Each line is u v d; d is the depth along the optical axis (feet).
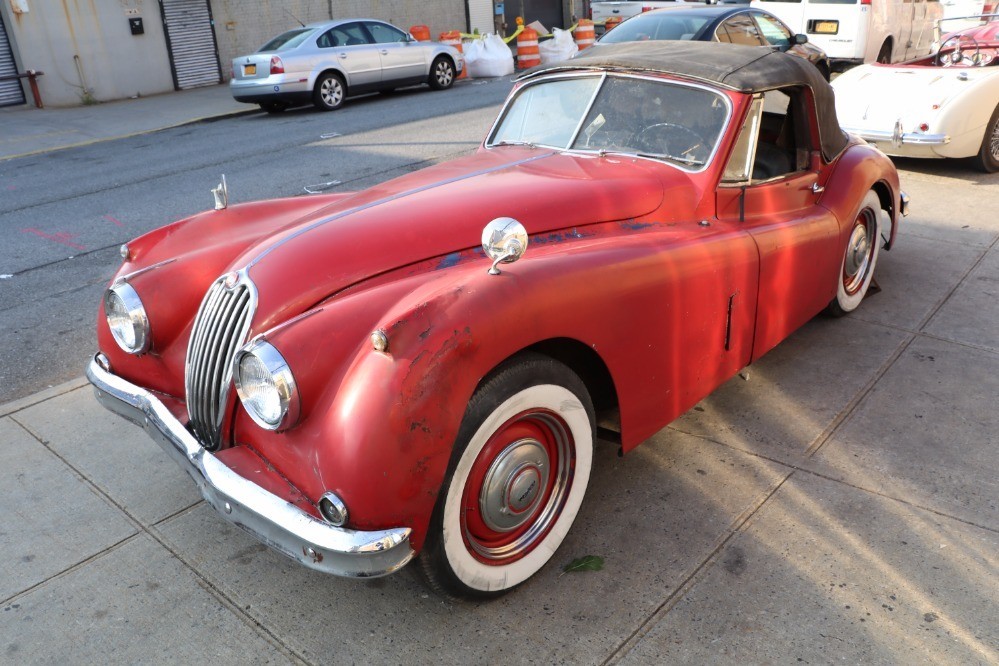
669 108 11.82
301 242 9.27
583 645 8.15
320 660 8.14
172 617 8.80
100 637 8.55
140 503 10.84
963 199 22.61
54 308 18.13
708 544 9.52
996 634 8.03
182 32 58.13
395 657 8.14
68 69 53.26
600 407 10.21
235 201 25.96
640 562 9.27
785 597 8.63
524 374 7.99
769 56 12.50
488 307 7.56
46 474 11.53
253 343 7.50
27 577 9.49
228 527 10.32
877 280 17.20
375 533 7.23
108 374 10.15
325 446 7.28
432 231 9.53
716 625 8.30
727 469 10.98
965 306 15.72
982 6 45.85
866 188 14.10
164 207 26.25
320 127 39.65
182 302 9.85
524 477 8.57
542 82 13.29
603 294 8.68
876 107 24.25
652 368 9.68
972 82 23.61
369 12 68.69
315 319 7.73
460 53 53.67
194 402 8.93
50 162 35.96
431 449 7.30
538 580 9.08
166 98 55.52
